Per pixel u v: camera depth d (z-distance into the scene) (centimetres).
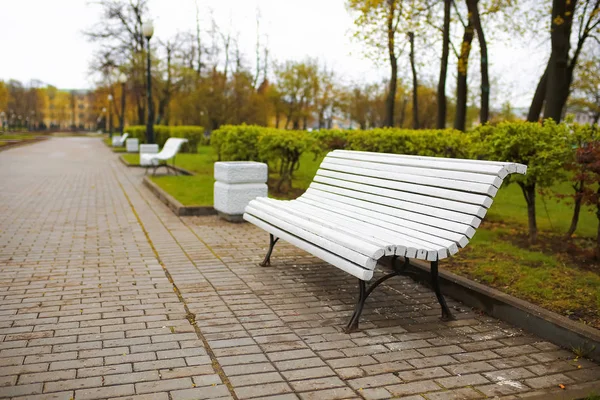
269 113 5175
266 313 405
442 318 403
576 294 432
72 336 348
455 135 870
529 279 468
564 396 281
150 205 974
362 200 509
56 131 10012
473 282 448
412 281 511
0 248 601
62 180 1407
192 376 294
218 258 577
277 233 488
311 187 620
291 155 1135
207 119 3753
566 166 579
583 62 2231
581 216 883
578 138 595
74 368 301
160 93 4191
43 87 12925
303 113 5322
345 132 1234
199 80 4078
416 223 420
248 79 3956
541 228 762
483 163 382
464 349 347
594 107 3316
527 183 621
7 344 333
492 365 323
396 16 1905
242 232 728
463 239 364
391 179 474
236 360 317
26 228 725
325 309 419
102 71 4044
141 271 516
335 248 383
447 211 394
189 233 713
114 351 326
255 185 806
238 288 469
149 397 269
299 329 374
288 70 5188
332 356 329
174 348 333
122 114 5356
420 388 289
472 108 4562
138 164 1945
